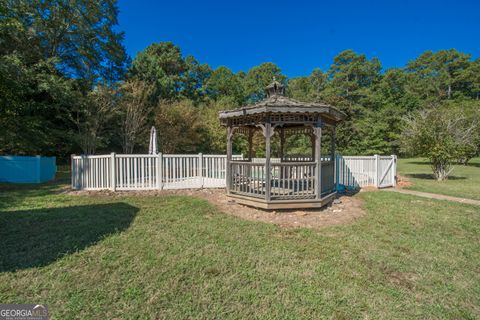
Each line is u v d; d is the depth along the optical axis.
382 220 5.50
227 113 6.71
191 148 20.62
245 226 4.99
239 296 2.66
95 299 2.56
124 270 3.14
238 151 22.84
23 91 12.86
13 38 14.10
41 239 4.07
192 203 6.87
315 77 41.19
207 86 37.59
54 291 2.68
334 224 5.22
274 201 5.96
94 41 19.50
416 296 2.71
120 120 18.77
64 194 7.95
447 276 3.14
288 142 24.67
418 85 41.81
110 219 5.25
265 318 2.33
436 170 12.82
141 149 22.02
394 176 10.84
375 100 36.03
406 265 3.41
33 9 16.19
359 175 10.12
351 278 3.06
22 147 14.82
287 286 2.86
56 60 16.31
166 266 3.27
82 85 18.67
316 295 2.70
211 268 3.24
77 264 3.27
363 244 4.13
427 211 6.31
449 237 4.50
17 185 9.90
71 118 17.30
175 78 31.38
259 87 38.28
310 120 6.15
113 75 21.72
